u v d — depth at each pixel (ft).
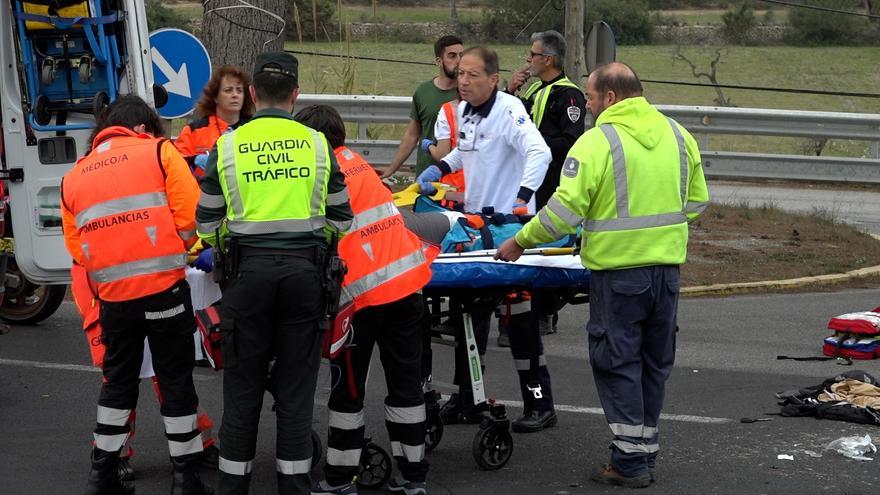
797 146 79.15
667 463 19.25
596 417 21.97
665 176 17.70
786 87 115.96
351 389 16.75
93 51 25.25
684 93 107.96
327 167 15.48
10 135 25.46
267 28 33.30
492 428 18.81
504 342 27.91
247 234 15.11
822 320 30.94
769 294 34.63
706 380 24.71
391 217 16.65
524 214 19.29
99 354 17.29
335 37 88.89
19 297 28.68
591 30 37.93
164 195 16.44
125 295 16.26
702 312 31.94
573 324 30.50
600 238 17.63
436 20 120.88
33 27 25.44
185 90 31.68
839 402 21.99
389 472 18.22
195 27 90.17
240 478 15.60
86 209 16.34
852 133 55.11
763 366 25.94
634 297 17.65
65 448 19.90
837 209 49.93
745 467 19.01
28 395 23.04
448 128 22.65
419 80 90.22
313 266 15.29
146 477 18.60
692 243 40.14
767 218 44.83
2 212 25.22
